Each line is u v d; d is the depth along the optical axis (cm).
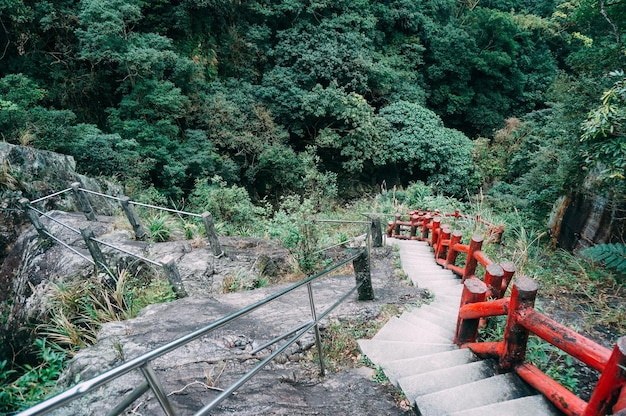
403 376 249
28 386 296
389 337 312
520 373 213
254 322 327
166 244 561
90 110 1149
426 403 205
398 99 1705
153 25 1280
